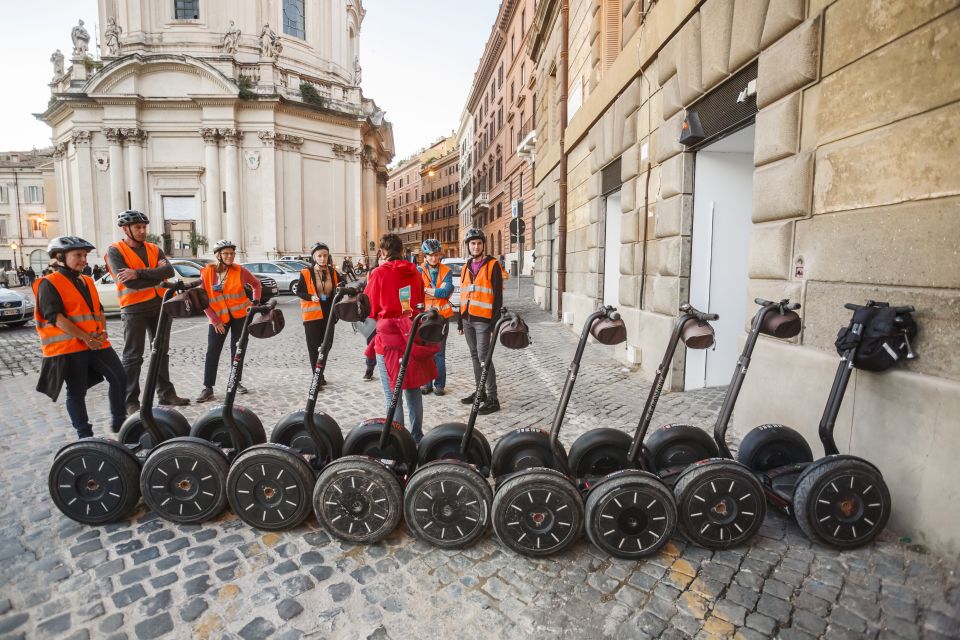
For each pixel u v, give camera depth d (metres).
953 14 2.50
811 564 2.61
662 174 5.98
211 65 27.72
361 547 2.81
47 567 2.62
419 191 73.94
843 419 3.20
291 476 2.88
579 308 10.31
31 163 51.53
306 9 32.78
